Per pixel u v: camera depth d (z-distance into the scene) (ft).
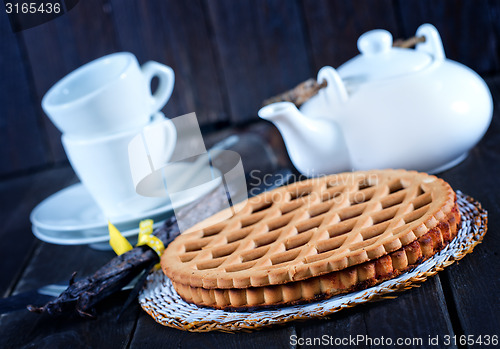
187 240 3.88
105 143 4.23
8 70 5.87
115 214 4.38
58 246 4.58
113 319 3.82
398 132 4.17
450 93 4.19
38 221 4.37
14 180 5.85
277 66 5.86
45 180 5.70
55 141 6.09
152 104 4.44
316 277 3.54
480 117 4.24
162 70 4.48
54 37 5.84
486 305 3.50
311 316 3.52
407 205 3.72
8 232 4.96
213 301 3.63
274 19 5.79
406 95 4.17
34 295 3.98
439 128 4.17
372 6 5.68
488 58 5.65
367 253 3.53
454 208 3.70
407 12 5.66
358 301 3.51
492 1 5.57
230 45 5.87
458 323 3.49
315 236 3.68
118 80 4.23
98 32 5.86
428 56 4.28
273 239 3.76
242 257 3.68
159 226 4.16
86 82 4.46
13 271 4.47
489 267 3.63
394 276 3.57
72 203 4.56
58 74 5.90
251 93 5.96
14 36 5.82
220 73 5.94
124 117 4.29
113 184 4.32
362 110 4.19
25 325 3.92
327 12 5.74
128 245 4.03
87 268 4.27
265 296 3.56
